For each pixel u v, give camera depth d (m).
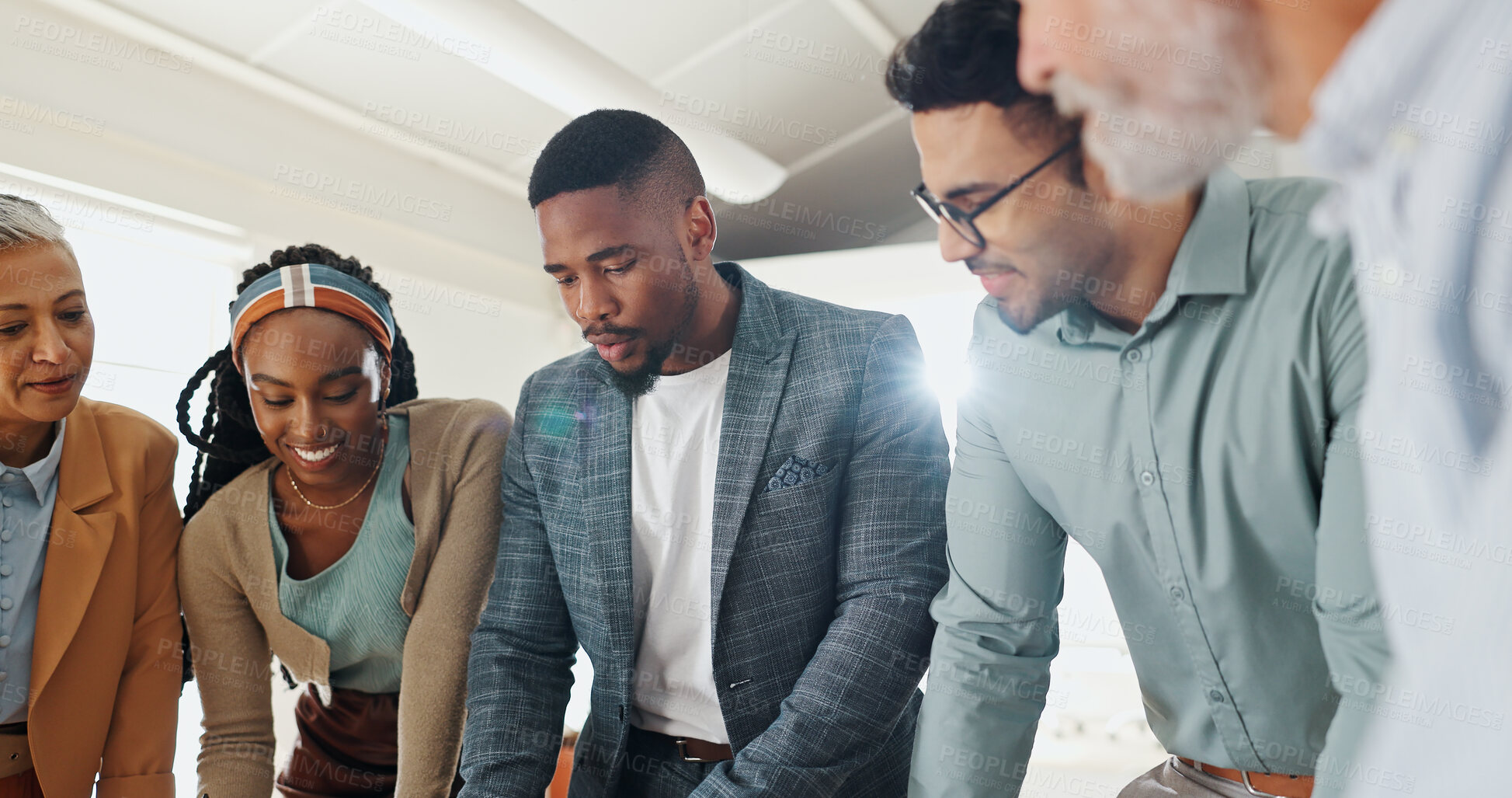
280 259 1.48
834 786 1.09
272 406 1.41
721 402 1.28
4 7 2.29
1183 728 1.09
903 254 3.95
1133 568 1.07
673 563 1.27
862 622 1.14
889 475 1.20
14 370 1.36
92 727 1.41
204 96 2.73
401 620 1.48
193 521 1.51
